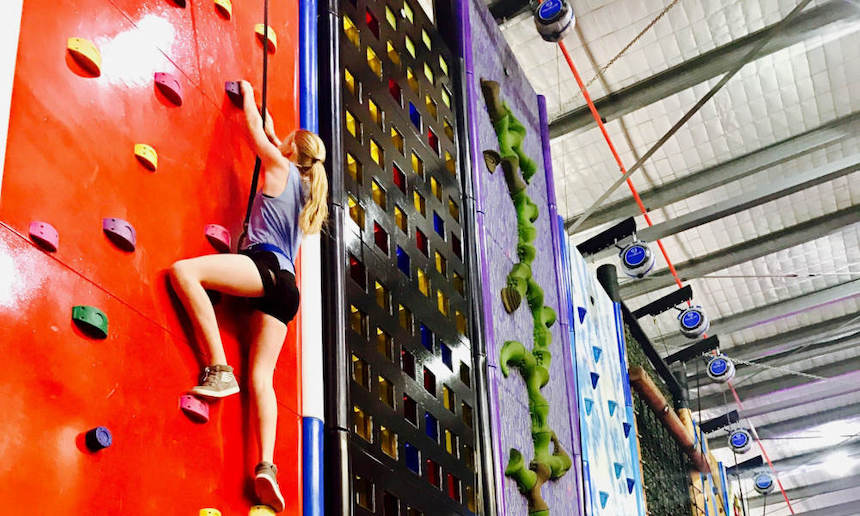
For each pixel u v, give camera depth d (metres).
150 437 4.39
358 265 6.89
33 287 3.97
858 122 17.75
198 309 4.71
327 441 5.93
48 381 3.93
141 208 4.75
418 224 7.89
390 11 8.58
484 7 10.85
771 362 24.69
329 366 6.11
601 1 15.24
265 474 4.77
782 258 21.69
